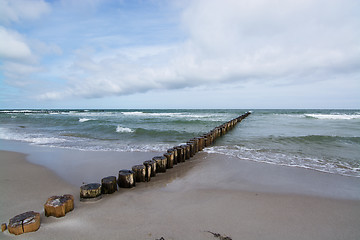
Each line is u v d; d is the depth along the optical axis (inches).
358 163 237.9
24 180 181.2
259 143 366.0
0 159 257.6
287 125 730.2
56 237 94.3
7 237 93.3
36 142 391.2
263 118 1191.6
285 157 264.4
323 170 211.0
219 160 251.0
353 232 103.0
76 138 442.3
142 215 116.6
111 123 783.7
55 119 1035.9
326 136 401.1
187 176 193.5
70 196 124.4
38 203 134.8
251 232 100.7
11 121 949.8
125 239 93.5
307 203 135.6
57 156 272.8
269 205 131.7
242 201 137.6
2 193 151.6
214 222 109.4
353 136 423.5
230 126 608.4
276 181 179.0
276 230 103.1
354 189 161.3
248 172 204.5
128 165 230.8
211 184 171.6
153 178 189.0
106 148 329.4
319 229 105.1
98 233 98.0
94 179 185.6
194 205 130.8
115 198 141.1
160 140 414.6
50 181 179.2
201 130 567.5
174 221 110.0
